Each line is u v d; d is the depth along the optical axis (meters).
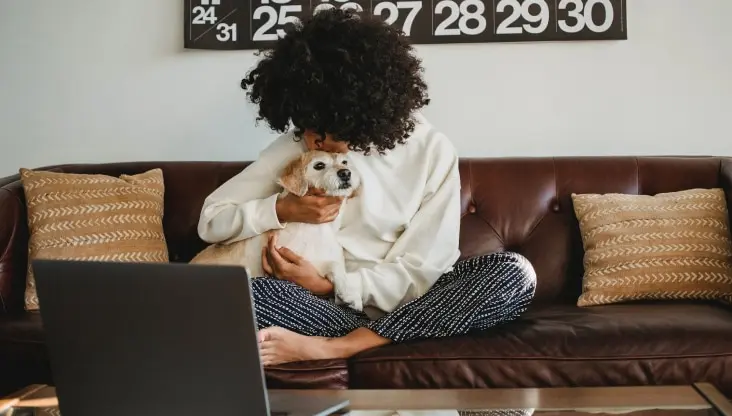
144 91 2.47
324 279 1.60
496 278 1.62
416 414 1.09
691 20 2.39
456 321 1.56
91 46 2.47
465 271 1.68
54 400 1.18
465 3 2.40
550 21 2.40
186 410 0.99
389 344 1.55
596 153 2.44
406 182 1.75
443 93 2.44
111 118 2.48
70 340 1.00
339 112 1.57
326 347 1.49
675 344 1.53
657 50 2.41
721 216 1.98
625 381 1.51
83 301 0.97
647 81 2.41
